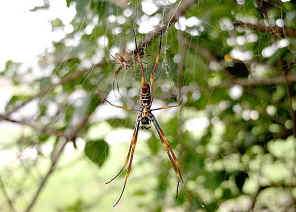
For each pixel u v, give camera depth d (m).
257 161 0.51
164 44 0.46
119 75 0.48
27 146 0.50
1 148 0.50
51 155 0.48
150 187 0.53
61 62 0.47
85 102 0.46
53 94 0.50
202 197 0.50
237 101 0.51
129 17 0.46
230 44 0.49
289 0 0.45
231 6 0.47
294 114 0.49
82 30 0.46
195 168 0.49
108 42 0.47
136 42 0.44
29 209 0.48
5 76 0.50
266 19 0.46
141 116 0.44
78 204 0.54
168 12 0.46
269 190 0.52
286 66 0.48
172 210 0.51
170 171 0.52
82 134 0.49
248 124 0.51
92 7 0.45
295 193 0.52
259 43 0.48
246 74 0.48
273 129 0.51
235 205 0.51
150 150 0.54
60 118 0.49
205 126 0.52
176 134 0.52
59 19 0.47
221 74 0.51
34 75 0.49
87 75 0.48
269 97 0.51
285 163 0.50
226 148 0.51
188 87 0.50
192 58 0.48
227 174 0.47
